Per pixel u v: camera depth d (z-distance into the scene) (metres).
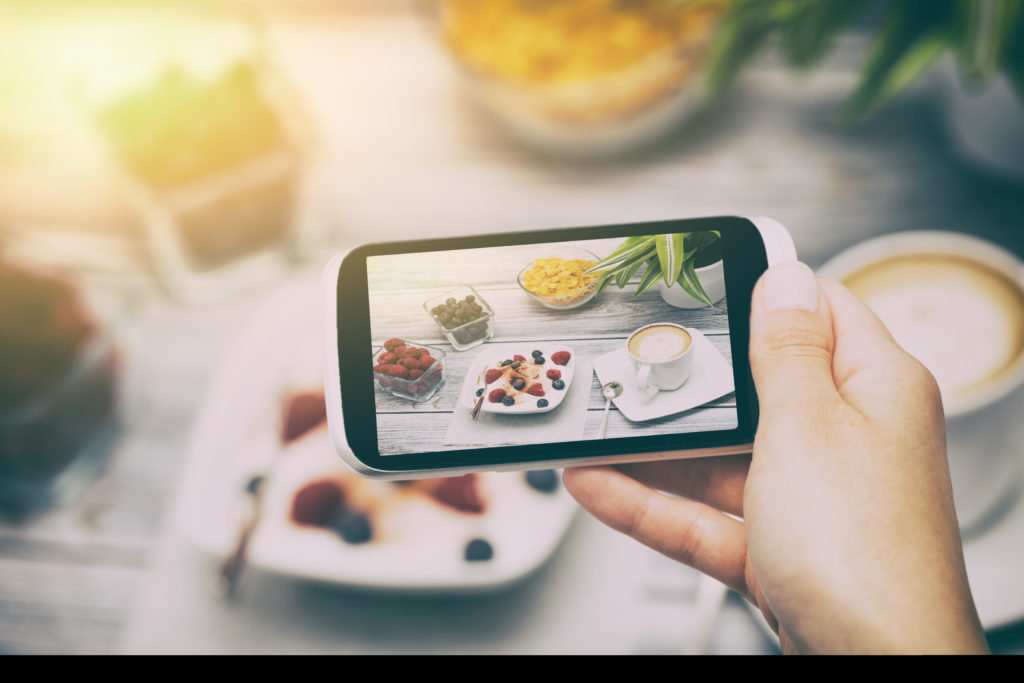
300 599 0.63
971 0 0.54
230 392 0.67
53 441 0.67
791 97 0.78
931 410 0.43
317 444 0.64
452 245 0.47
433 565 0.59
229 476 0.65
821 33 0.64
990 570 0.57
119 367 0.71
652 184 0.78
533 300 0.46
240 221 0.73
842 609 0.39
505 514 0.60
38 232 0.77
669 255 0.46
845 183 0.76
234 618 0.63
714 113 0.79
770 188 0.77
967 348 0.61
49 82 0.80
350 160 0.79
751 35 0.66
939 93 0.76
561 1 0.74
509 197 0.78
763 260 0.46
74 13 0.82
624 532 0.53
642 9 0.73
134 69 0.73
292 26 0.82
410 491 0.62
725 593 0.59
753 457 0.43
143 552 0.69
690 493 0.56
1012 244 0.74
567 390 0.45
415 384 0.45
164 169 0.69
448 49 0.70
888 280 0.64
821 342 0.44
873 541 0.39
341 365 0.45
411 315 0.46
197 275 0.75
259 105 0.71
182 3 0.80
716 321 0.45
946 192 0.75
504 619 0.61
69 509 0.71
